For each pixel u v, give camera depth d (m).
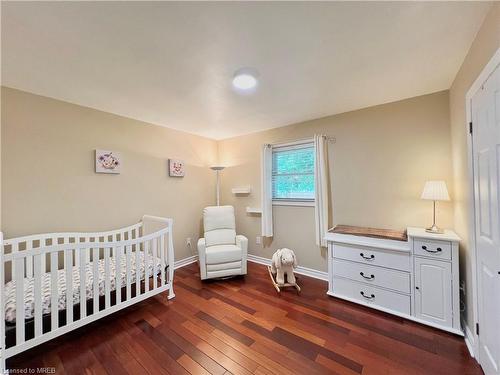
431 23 1.32
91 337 1.89
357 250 2.37
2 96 2.04
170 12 1.20
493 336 1.32
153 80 1.97
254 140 3.79
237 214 4.05
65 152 2.42
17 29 1.31
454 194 2.18
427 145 2.36
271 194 3.58
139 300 2.23
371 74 1.93
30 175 2.19
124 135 2.93
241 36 1.41
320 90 2.23
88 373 1.53
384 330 1.93
